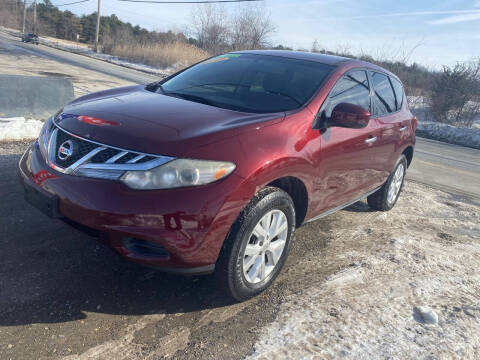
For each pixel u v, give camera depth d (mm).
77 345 2150
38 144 2752
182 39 37125
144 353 2156
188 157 2230
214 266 2408
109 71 21078
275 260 2809
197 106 2914
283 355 2232
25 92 6758
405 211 4988
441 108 19578
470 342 2516
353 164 3469
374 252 3631
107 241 2260
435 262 3557
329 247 3674
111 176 2240
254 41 33094
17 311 2338
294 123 2801
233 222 2363
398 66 19594
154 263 2273
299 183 2861
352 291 2941
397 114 4457
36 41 41875
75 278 2725
